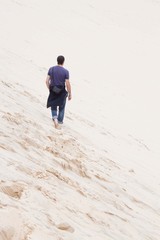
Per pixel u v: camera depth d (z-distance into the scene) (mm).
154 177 12484
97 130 15992
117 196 8148
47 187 5852
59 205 5422
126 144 16000
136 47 49250
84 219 5523
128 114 23672
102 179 8664
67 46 40625
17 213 4152
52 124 12055
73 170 8031
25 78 21359
